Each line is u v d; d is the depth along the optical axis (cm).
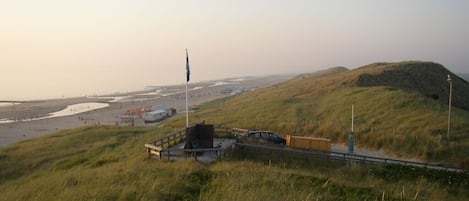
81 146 4069
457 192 2073
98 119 8994
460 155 2783
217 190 1395
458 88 7075
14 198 1745
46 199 1472
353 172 2373
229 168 1933
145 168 1944
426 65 7756
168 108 9762
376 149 3253
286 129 4100
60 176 2148
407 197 1469
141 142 3781
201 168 1917
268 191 1299
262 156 2706
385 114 4009
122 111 10375
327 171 2411
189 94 15388
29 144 4409
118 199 1323
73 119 9069
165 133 4381
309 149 3038
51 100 13312
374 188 1586
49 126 8062
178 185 1513
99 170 2141
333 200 1295
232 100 9119
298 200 1180
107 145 3906
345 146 3431
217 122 4981
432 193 1877
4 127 7950
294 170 2138
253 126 4409
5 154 3875
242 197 1216
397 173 2319
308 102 5619
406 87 6419
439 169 2364
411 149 3044
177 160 2331
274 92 8438
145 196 1338
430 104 4250
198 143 2709
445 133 3183
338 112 4481
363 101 4728
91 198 1344
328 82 7600
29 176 2914
